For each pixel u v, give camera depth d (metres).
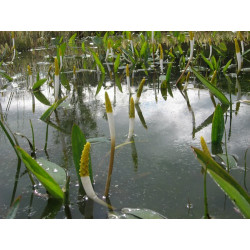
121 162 0.69
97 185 0.60
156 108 1.07
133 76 1.62
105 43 2.11
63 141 0.82
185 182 0.60
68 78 1.64
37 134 0.88
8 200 0.56
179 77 1.52
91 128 0.91
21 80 1.63
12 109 1.14
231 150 0.71
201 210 0.51
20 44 2.70
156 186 0.59
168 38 2.59
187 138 0.80
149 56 2.03
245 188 0.56
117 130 0.88
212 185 0.59
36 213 0.52
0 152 0.77
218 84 1.33
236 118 0.92
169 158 0.70
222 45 1.89
